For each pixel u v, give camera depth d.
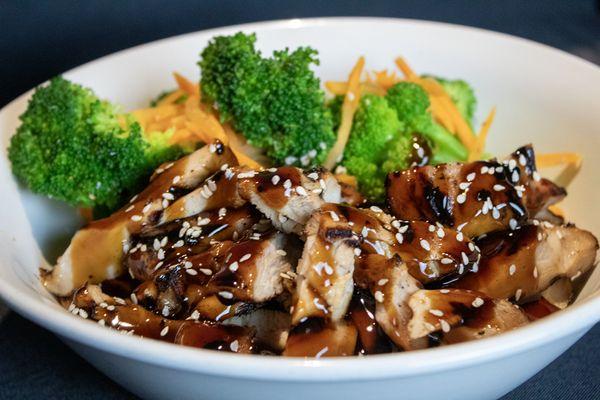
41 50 0.58
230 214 0.37
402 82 0.44
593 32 0.58
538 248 0.37
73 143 0.40
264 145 0.42
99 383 0.37
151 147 0.41
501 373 0.33
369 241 0.36
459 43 0.47
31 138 0.40
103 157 0.40
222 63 0.42
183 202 0.38
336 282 0.34
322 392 0.32
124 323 0.35
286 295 0.36
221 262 0.36
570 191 0.43
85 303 0.36
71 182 0.40
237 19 0.60
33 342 0.39
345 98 0.44
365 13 0.61
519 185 0.38
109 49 0.58
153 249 0.38
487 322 0.34
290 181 0.36
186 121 0.42
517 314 0.35
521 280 0.37
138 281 0.38
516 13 0.62
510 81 0.46
